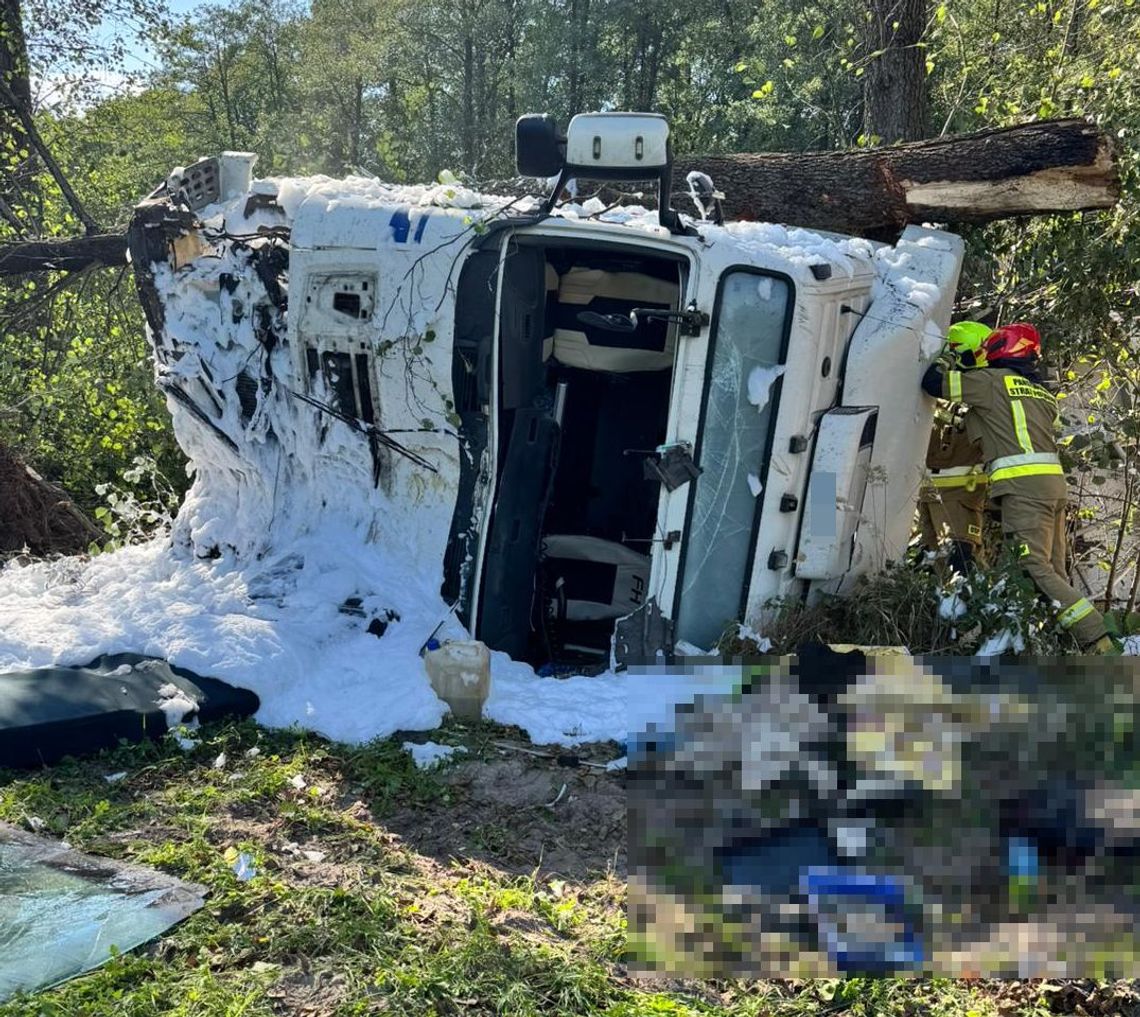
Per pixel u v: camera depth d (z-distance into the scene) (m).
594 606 4.94
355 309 4.53
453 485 4.47
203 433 4.98
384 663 4.12
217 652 4.05
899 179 5.75
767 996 2.63
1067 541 6.08
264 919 2.73
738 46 24.41
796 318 4.12
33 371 8.41
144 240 4.92
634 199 6.07
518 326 4.50
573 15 26.31
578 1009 2.51
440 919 2.81
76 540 6.88
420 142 25.00
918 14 8.09
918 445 4.93
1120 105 6.02
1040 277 5.80
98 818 3.23
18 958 2.53
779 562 4.32
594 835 3.36
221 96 25.84
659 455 4.20
